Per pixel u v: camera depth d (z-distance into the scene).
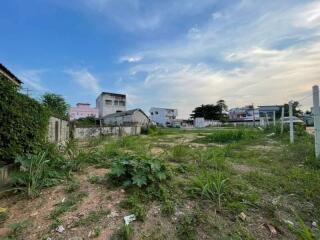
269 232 2.23
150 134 20.23
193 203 2.77
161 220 2.40
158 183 3.23
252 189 3.33
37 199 2.97
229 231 2.22
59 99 20.11
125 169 3.39
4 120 4.11
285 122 14.77
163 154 5.80
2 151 4.07
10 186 3.50
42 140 5.08
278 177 3.96
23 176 3.28
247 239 2.10
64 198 2.97
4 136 4.11
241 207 2.64
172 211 2.55
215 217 2.45
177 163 5.02
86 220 2.39
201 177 3.33
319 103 5.31
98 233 2.18
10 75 8.90
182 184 3.35
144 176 3.19
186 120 69.31
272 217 2.50
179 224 2.32
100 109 46.59
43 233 2.21
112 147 6.88
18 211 2.68
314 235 2.15
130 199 2.77
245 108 66.88
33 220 2.45
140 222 2.37
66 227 2.29
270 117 26.39
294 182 3.66
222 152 6.32
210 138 12.86
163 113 61.69
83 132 16.02
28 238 2.13
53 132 8.88
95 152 5.21
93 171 4.14
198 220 2.36
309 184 3.50
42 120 5.21
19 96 4.50
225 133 12.79
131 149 7.33
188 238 2.10
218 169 4.43
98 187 3.29
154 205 2.72
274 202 2.87
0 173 3.64
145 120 41.56
